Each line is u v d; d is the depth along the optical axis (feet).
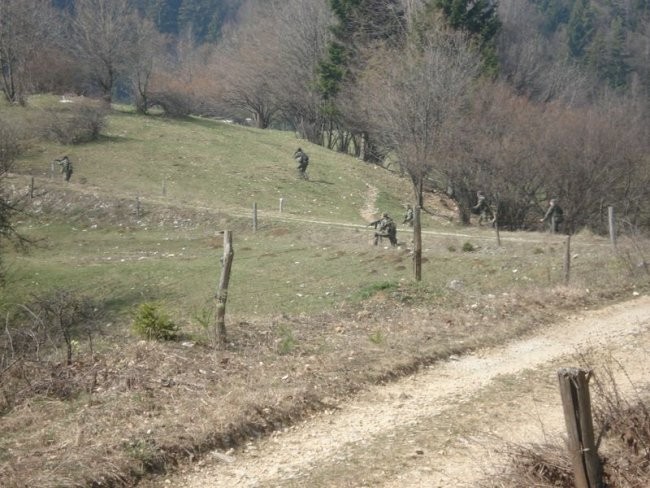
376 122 164.14
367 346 41.27
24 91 208.74
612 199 141.18
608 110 173.06
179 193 154.20
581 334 47.62
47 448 27.07
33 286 97.40
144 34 226.79
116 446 27.07
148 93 225.76
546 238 102.37
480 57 174.19
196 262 105.50
